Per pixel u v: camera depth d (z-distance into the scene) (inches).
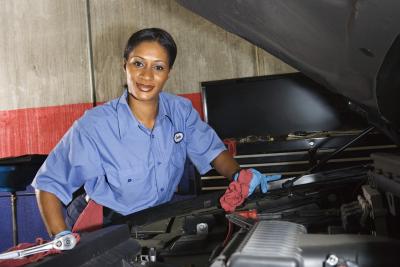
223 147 60.3
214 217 43.3
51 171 49.8
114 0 123.0
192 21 117.3
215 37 116.0
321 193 44.9
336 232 35.8
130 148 53.2
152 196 55.8
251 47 113.9
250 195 46.0
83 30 125.7
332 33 30.6
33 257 26.6
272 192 46.2
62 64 127.9
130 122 53.1
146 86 50.2
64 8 126.8
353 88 37.1
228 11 36.0
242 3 33.3
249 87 91.5
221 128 93.0
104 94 125.6
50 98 129.2
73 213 57.2
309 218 40.0
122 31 123.0
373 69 31.8
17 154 132.4
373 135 77.5
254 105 91.6
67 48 127.1
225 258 24.7
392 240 24.9
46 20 128.3
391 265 23.3
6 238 132.3
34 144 131.3
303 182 48.3
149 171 54.6
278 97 90.5
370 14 26.5
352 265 22.9
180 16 118.1
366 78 33.8
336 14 28.3
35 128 130.9
